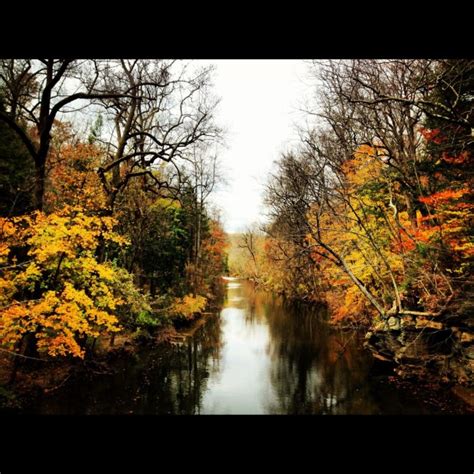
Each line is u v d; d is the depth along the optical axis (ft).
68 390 40.91
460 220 36.09
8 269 35.86
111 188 52.65
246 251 248.32
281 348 66.33
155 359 58.44
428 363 41.37
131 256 68.54
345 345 60.49
